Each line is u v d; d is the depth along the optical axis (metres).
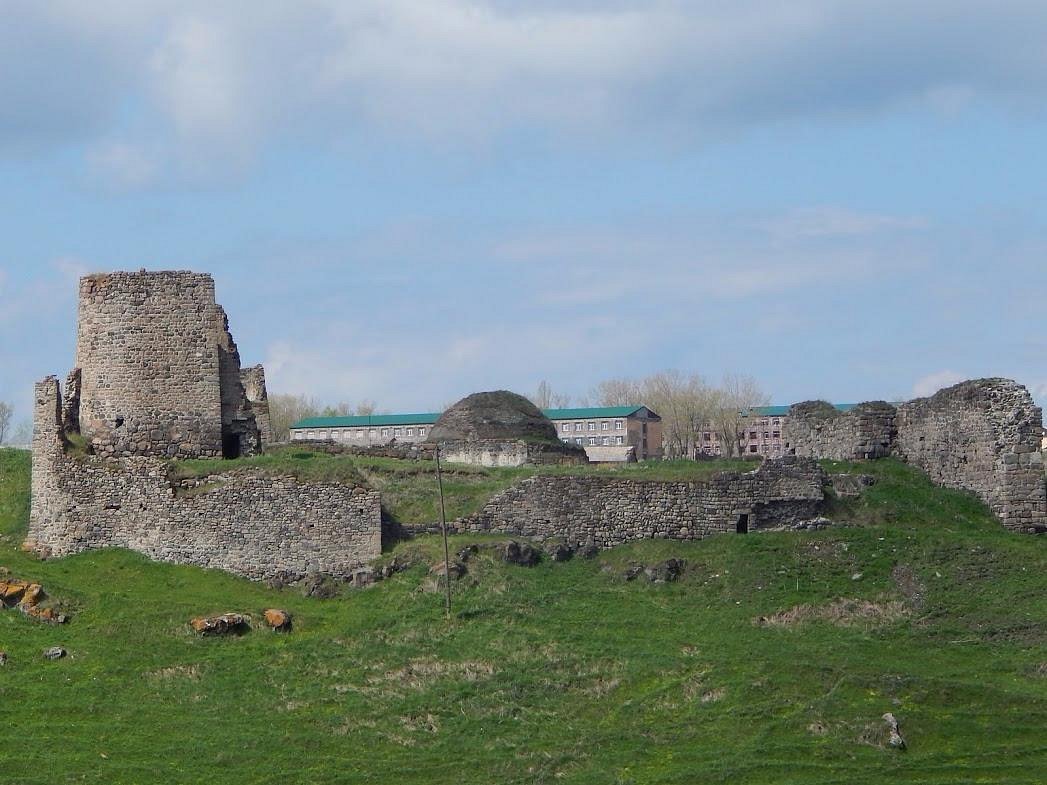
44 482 109.75
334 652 95.44
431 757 83.81
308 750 84.38
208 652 95.12
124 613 98.31
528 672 92.25
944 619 96.69
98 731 85.50
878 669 89.50
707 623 98.62
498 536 108.56
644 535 109.12
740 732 84.81
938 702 85.88
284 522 106.69
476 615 99.00
